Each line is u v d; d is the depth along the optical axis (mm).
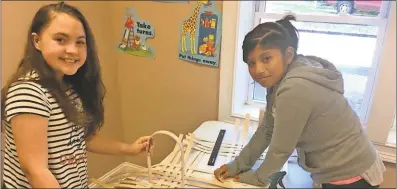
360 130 883
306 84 802
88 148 976
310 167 863
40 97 691
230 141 1060
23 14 1235
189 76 1396
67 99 759
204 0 1304
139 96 1516
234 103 1191
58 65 730
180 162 982
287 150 830
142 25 1457
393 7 1006
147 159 988
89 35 825
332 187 859
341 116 830
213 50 1307
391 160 980
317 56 908
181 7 1367
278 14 1192
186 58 1389
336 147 841
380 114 1012
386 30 1011
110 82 1499
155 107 1438
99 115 931
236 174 909
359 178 857
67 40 730
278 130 825
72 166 804
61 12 734
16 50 1211
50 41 713
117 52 1523
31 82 699
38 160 685
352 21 1043
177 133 1349
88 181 955
